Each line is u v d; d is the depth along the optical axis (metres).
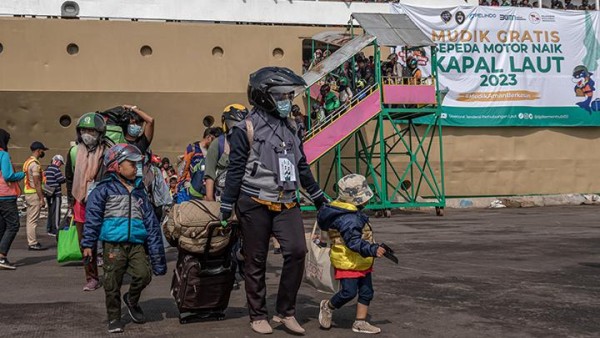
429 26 20.89
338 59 16.42
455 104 20.83
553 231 13.23
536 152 21.59
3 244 8.73
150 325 5.48
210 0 20.80
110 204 5.27
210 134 7.72
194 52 18.56
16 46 17.56
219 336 5.09
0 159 8.70
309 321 5.60
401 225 15.05
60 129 17.41
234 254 6.97
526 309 5.98
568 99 21.77
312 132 16.59
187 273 5.40
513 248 10.54
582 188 21.98
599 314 5.76
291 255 5.08
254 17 21.08
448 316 5.73
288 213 5.15
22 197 17.91
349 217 4.93
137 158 5.36
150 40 18.28
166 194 8.12
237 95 18.34
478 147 21.11
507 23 21.44
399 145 20.19
